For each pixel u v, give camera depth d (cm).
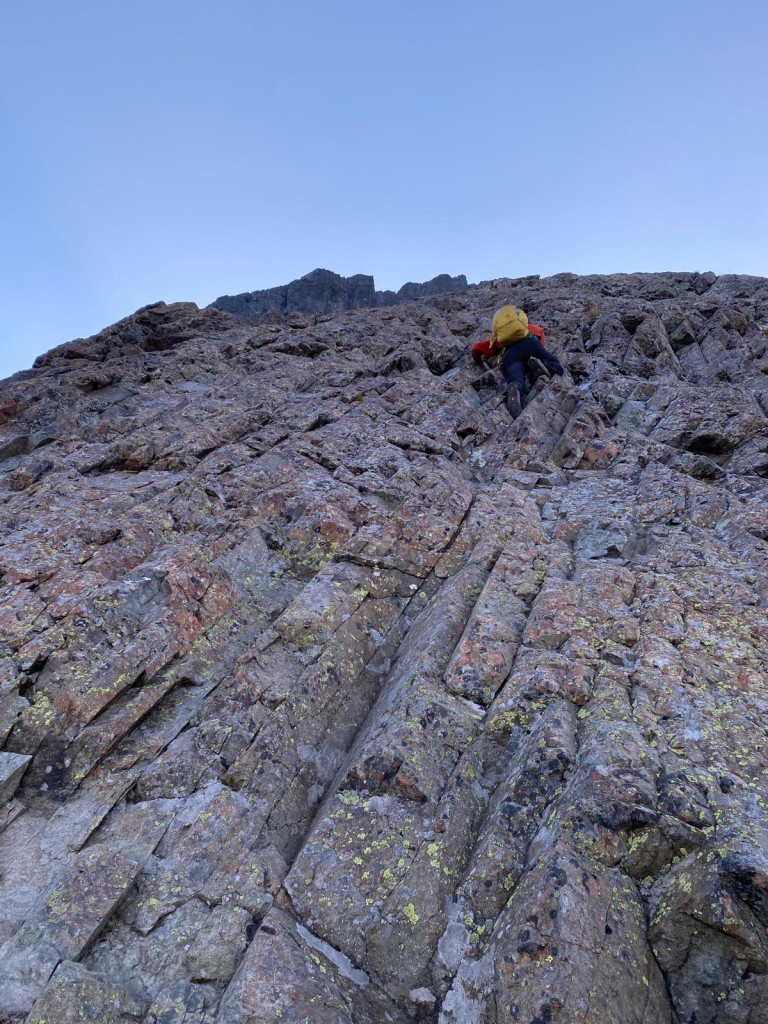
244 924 399
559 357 1664
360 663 637
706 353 1886
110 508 883
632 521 856
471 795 472
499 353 1551
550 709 515
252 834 460
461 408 1333
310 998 356
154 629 604
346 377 1606
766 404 1323
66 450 1150
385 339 1992
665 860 396
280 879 427
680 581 684
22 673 546
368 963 387
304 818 487
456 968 378
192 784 490
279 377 1595
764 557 721
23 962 364
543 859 396
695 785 429
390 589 739
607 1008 336
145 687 564
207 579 680
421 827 447
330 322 2341
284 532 829
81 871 412
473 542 805
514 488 980
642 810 406
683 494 895
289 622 642
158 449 1113
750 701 516
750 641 593
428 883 414
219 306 6075
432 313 2342
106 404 1395
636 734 475
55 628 589
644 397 1421
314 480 948
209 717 548
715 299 2494
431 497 881
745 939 348
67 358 2117
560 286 2988
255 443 1113
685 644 582
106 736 511
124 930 397
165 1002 359
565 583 682
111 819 466
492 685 561
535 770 461
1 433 1229
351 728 575
